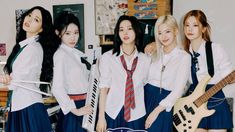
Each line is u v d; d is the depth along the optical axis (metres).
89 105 2.47
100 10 3.73
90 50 3.91
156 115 2.36
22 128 2.43
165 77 2.42
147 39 3.20
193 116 2.46
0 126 3.39
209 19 3.55
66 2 3.99
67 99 2.43
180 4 3.62
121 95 2.39
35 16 2.50
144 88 2.50
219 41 3.55
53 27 2.56
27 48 2.42
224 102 2.49
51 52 2.51
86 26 3.93
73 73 2.51
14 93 2.44
